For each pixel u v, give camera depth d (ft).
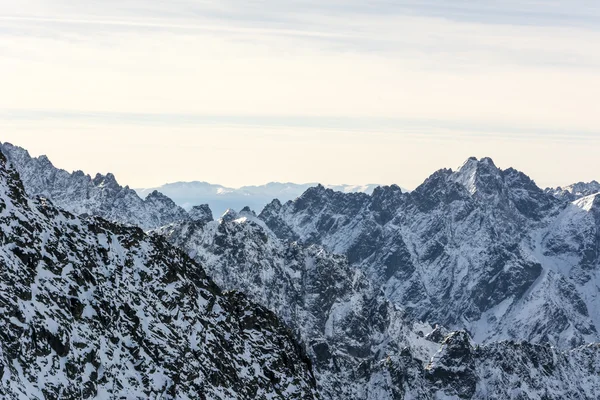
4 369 393.91
